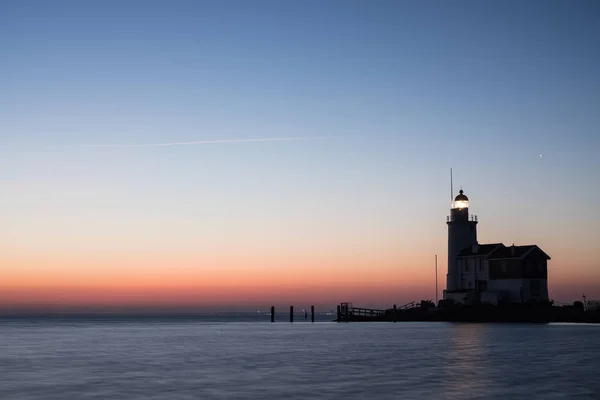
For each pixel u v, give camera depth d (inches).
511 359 1672.0
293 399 1071.6
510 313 4242.1
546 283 4448.8
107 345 2418.8
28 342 2672.2
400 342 2377.0
